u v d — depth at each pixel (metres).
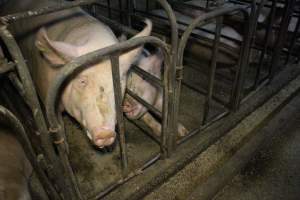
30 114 1.42
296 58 2.63
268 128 2.10
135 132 2.02
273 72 2.27
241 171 1.90
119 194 1.48
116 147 1.88
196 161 1.78
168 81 1.40
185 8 2.85
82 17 1.82
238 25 2.67
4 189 1.25
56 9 1.00
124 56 1.46
